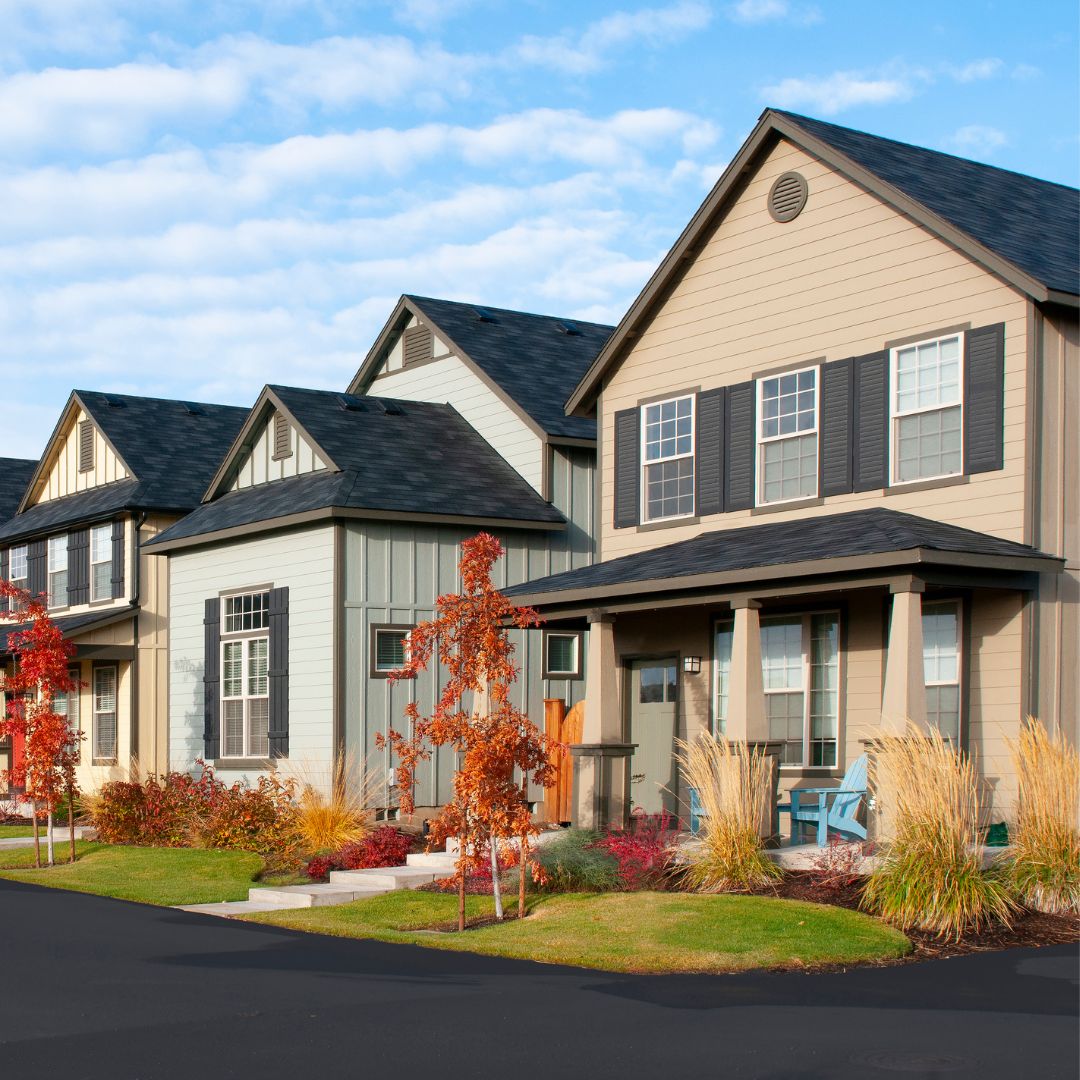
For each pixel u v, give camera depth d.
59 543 33.25
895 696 15.40
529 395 26.33
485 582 14.86
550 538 25.30
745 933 12.62
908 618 15.46
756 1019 9.65
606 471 22.44
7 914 15.49
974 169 20.62
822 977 11.29
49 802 20.67
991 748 16.77
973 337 17.33
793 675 19.28
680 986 10.91
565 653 25.20
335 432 25.27
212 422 34.16
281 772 24.00
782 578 16.61
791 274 19.73
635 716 22.00
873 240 18.64
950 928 13.01
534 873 15.02
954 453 17.58
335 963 12.04
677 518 21.16
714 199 20.53
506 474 25.91
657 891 14.96
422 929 14.16
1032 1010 9.94
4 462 40.34
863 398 18.66
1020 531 16.64
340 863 18.31
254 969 11.73
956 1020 9.60
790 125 19.47
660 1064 8.40
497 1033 9.22
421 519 23.61
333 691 22.91
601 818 18.36
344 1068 8.31
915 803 13.82
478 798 14.30
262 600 25.17
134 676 29.97
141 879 18.38
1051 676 16.61
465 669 14.81
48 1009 10.04
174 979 11.25
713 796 15.33
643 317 21.81
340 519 23.19
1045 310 16.88
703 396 20.91
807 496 19.41
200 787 23.16
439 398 28.23
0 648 30.81
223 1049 8.79
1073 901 13.79
